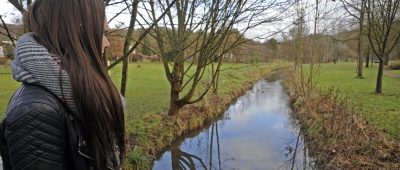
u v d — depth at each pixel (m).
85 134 1.10
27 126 0.93
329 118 9.12
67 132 1.04
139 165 6.47
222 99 15.05
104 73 1.18
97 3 1.18
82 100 1.06
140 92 16.88
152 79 24.23
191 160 8.47
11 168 1.06
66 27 1.09
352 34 26.77
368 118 9.80
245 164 8.24
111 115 1.17
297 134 10.87
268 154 8.97
